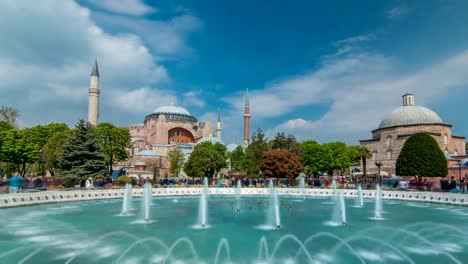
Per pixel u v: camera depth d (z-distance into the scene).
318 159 75.12
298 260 13.01
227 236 17.50
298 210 29.39
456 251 14.56
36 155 56.59
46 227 20.03
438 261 13.01
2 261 12.81
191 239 16.72
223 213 27.11
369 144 88.12
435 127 79.69
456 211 28.20
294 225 21.16
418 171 49.22
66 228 19.73
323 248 14.94
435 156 49.28
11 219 23.27
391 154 83.12
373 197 39.56
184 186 48.97
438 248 15.09
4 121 62.00
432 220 23.31
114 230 19.22
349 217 24.83
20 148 54.22
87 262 12.67
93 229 19.50
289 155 59.62
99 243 15.76
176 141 127.56
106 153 61.16
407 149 51.22
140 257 13.32
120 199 38.81
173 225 21.03
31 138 63.91
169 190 43.41
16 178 34.72
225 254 13.79
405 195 37.03
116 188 42.41
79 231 18.81
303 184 53.34
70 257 13.36
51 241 16.17
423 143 50.12
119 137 63.28
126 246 15.16
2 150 53.50
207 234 18.08
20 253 13.96
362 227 20.41
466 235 17.98
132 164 102.44
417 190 39.94
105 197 38.09
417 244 15.84
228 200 38.97
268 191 45.72
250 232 18.72
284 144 71.94
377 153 86.12
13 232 18.48
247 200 39.00
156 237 17.17
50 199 32.53
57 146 56.97
